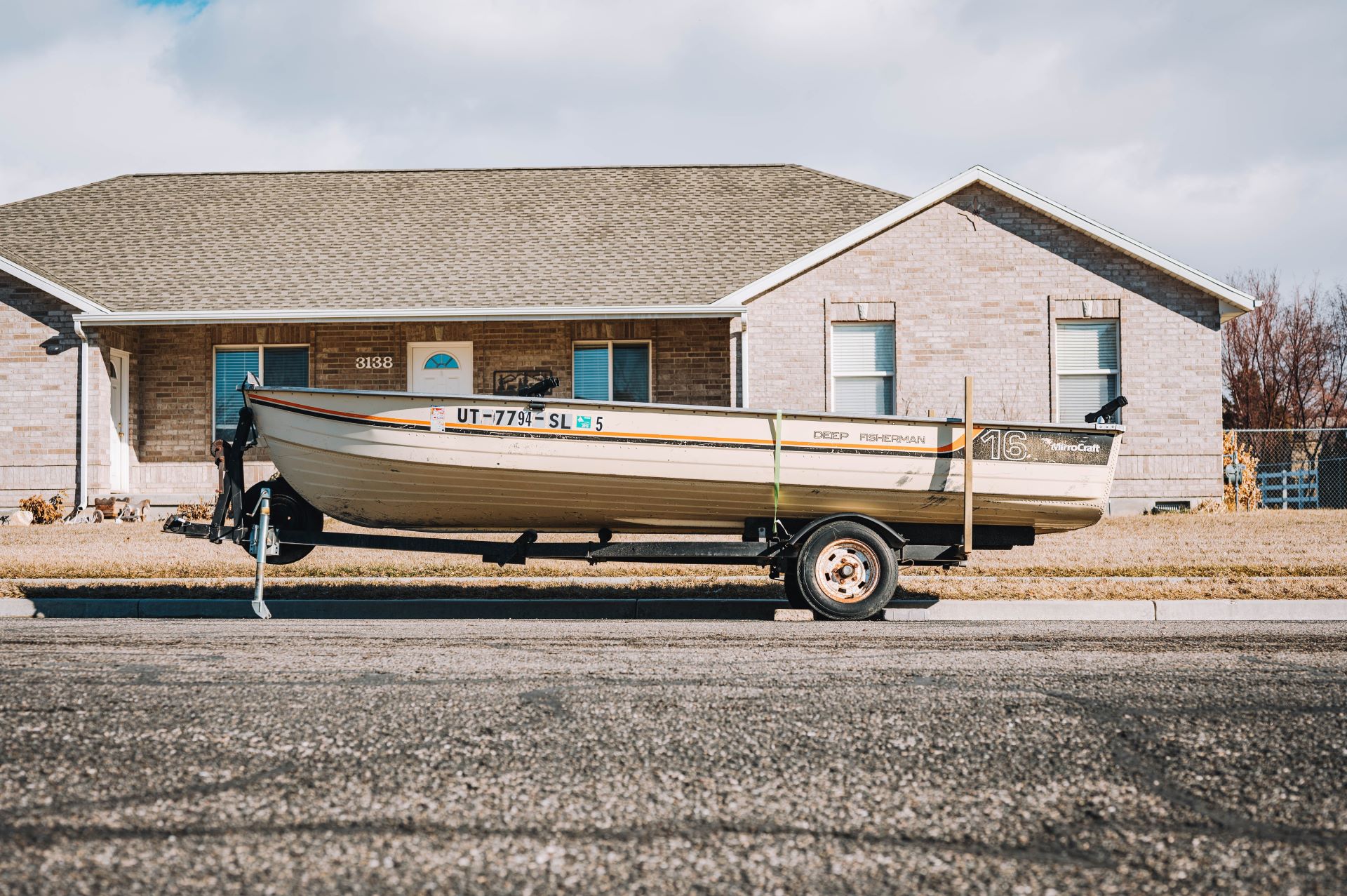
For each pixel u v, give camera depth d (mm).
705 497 9797
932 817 3633
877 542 9484
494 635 7941
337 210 21016
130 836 3424
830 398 17484
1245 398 43375
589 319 17203
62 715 4910
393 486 9852
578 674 5988
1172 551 12961
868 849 3350
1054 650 7086
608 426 9508
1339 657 6750
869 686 5629
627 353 18547
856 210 20188
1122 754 4355
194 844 3359
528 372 18406
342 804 3721
